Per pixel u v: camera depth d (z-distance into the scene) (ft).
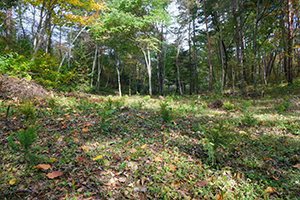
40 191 7.86
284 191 8.58
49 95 27.02
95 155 10.96
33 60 29.60
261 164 10.71
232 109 27.50
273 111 25.73
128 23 54.03
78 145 12.33
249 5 57.36
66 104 24.53
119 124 16.93
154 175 9.19
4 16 43.86
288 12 53.62
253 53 49.06
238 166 10.76
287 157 11.66
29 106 15.44
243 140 14.53
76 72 42.52
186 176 9.47
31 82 26.55
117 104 25.98
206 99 46.29
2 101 19.76
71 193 7.79
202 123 18.97
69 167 9.47
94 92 73.36
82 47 45.39
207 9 63.46
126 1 54.13
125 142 13.23
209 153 10.81
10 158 10.18
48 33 41.27
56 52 73.72
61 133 14.46
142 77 140.56
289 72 54.60
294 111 25.03
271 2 52.75
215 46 76.54
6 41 37.01
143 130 16.10
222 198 7.90
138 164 10.18
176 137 14.62
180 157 11.34
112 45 67.15
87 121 17.67
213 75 93.97
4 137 12.60
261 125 18.62
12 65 26.30
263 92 45.75
